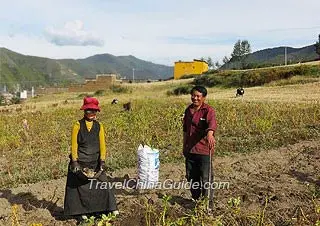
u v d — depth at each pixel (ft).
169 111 66.59
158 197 23.93
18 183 28.43
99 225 16.02
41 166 33.12
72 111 88.79
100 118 68.90
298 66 172.76
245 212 20.02
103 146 20.45
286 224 18.75
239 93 115.96
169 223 16.60
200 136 21.24
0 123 65.87
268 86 156.25
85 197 19.92
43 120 71.77
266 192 23.97
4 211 22.39
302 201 22.40
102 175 20.25
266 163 32.09
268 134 43.45
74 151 19.97
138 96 162.71
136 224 19.30
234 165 31.48
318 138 41.91
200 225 17.24
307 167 30.48
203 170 21.03
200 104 21.25
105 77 306.14
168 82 233.35
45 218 21.01
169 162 32.89
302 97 103.24
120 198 23.70
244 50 366.63
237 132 45.65
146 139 42.88
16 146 44.47
